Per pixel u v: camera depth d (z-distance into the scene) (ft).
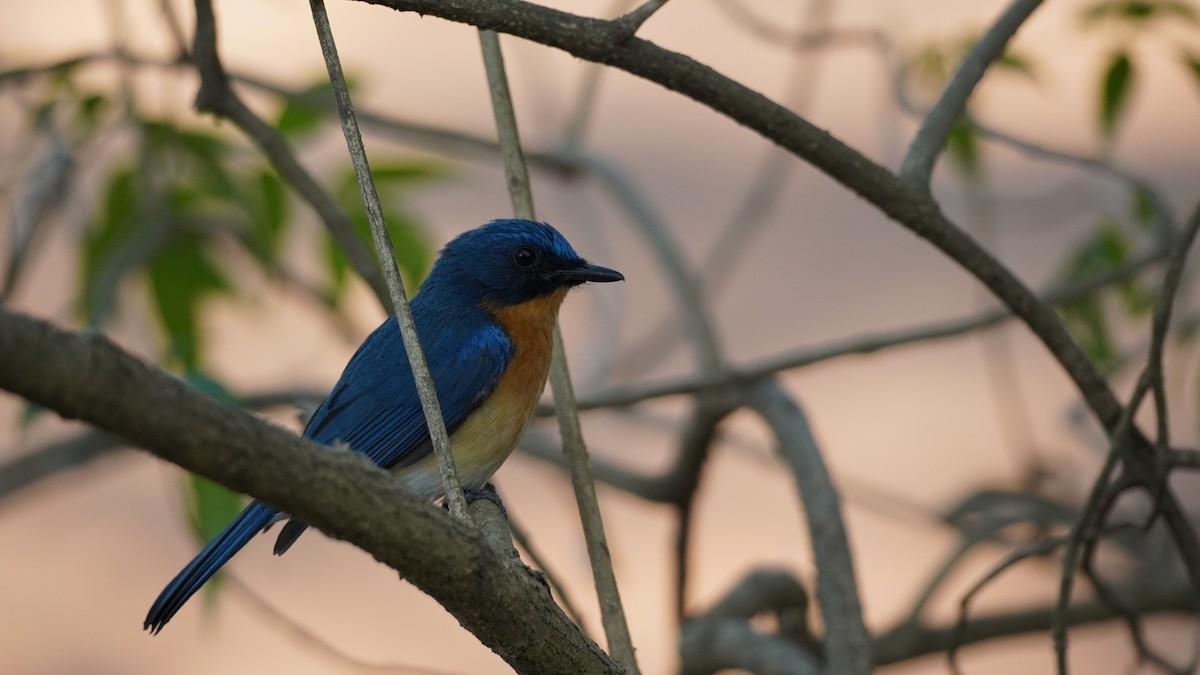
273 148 28.71
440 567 16.58
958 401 50.83
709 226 53.88
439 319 33.50
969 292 52.54
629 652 23.71
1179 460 26.17
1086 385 26.68
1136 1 32.55
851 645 28.17
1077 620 36.86
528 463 44.24
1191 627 46.96
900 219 25.09
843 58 54.49
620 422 45.01
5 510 36.58
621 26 22.58
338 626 44.11
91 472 40.68
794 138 24.23
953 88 25.94
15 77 30.96
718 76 23.52
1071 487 40.91
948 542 49.73
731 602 35.76
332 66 19.80
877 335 34.27
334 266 33.24
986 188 39.17
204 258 33.35
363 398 32.17
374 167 32.37
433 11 21.62
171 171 32.07
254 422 14.35
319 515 15.25
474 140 38.06
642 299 52.11
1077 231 45.11
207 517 28.58
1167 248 34.68
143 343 34.04
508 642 18.01
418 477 32.32
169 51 34.24
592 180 40.93
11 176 32.14
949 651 29.63
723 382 34.22
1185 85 51.98
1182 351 34.40
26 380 12.55
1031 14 26.32
